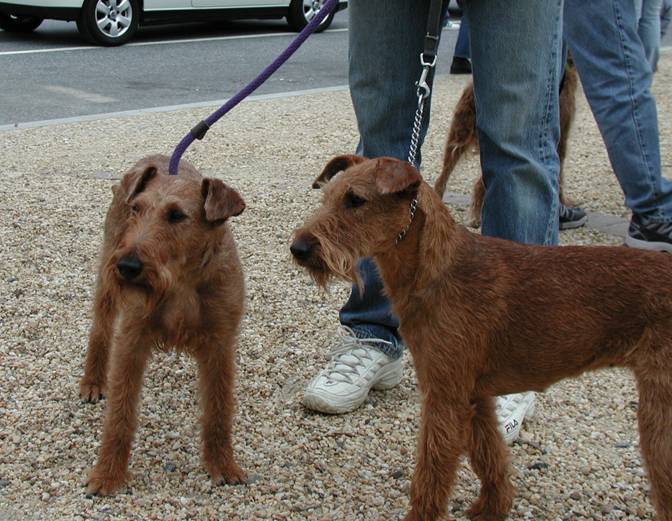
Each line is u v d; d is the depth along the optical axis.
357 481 2.94
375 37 3.17
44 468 2.95
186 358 3.77
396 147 3.33
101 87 9.25
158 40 12.42
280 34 13.59
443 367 2.50
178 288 2.79
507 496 2.72
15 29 12.33
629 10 4.96
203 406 2.94
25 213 5.41
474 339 2.50
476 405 2.68
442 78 10.87
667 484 2.38
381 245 2.52
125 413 2.82
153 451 3.08
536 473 3.03
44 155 6.71
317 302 4.37
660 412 2.38
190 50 11.77
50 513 2.70
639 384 2.44
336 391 3.31
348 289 4.52
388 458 3.08
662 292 2.42
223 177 6.36
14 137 7.19
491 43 3.00
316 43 12.99
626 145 5.05
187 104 8.64
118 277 2.66
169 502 2.78
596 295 2.49
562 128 5.59
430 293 2.50
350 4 3.22
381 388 3.56
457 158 5.79
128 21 11.73
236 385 3.54
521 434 3.28
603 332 2.49
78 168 6.41
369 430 3.26
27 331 3.94
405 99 3.25
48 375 3.59
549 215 3.22
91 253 4.85
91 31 11.39
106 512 2.71
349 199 2.51
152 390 3.50
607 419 3.41
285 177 6.44
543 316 2.50
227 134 7.62
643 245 5.20
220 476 2.90
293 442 3.16
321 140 7.56
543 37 2.99
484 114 3.10
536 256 2.59
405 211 2.50
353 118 8.42
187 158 6.80
